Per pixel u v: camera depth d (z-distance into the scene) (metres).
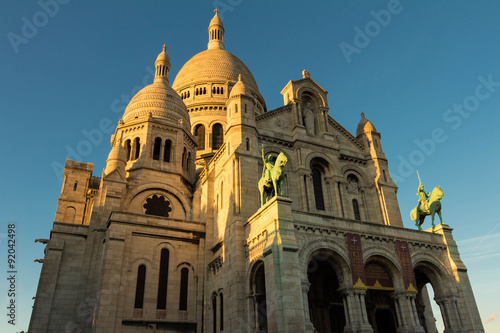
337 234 30.36
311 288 33.47
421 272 35.44
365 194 43.19
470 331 31.62
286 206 28.91
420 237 34.16
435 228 36.44
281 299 25.56
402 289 30.92
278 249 27.19
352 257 29.91
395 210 42.12
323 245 29.19
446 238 35.31
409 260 32.31
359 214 41.97
